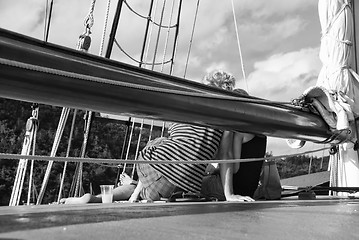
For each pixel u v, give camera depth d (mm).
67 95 1491
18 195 4516
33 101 1485
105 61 1635
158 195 3506
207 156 3418
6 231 1021
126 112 1749
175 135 3570
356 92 4754
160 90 1653
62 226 1119
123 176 4348
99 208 1647
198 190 3449
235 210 1784
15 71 1324
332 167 4707
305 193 3662
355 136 4098
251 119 2393
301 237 1155
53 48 1465
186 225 1264
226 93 2217
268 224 1369
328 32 4855
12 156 1628
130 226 1183
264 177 3822
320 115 3232
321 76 4859
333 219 1564
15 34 1360
